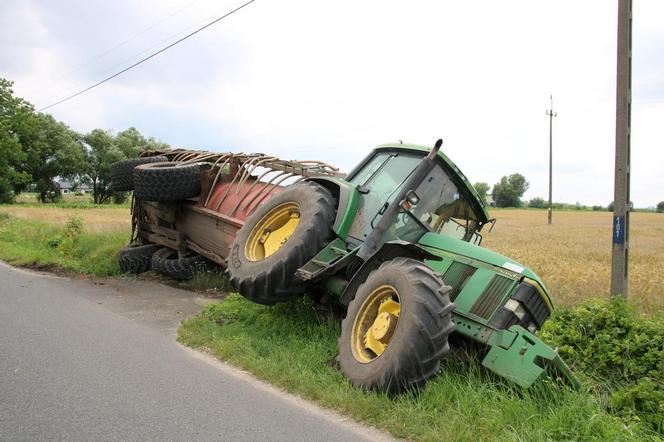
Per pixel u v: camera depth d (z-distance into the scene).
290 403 4.36
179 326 6.81
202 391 4.48
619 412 4.37
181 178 10.05
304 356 5.36
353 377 4.70
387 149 6.84
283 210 7.04
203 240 10.20
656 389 4.57
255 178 10.33
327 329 6.16
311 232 6.19
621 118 6.75
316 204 6.41
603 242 26.17
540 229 41.06
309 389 4.54
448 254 5.87
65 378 4.63
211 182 10.34
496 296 5.25
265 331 6.23
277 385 4.76
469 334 5.07
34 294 8.42
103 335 6.14
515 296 5.23
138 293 9.09
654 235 38.72
